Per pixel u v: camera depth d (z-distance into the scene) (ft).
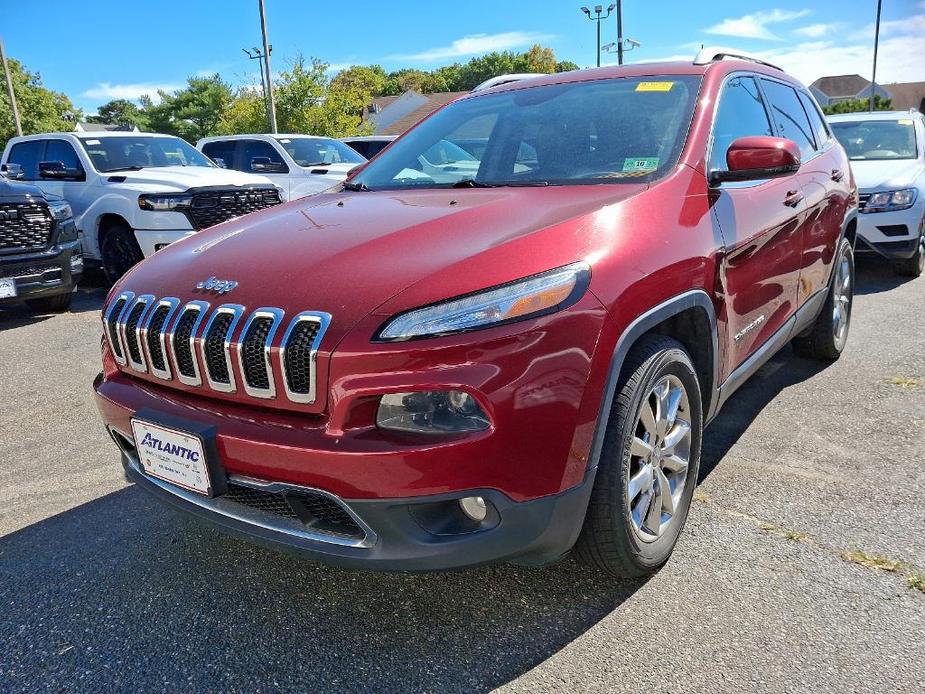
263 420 6.79
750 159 8.67
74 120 193.16
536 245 6.89
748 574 8.05
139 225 25.73
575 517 6.82
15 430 13.56
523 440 6.31
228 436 6.77
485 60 307.17
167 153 30.83
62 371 17.34
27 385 16.30
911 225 22.98
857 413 12.47
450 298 6.42
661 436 7.98
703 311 8.29
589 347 6.59
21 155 30.66
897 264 24.23
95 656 7.25
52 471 11.69
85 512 10.25
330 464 6.26
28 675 7.00
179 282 7.88
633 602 7.67
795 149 8.67
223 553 9.07
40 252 22.17
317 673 6.90
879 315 19.39
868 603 7.48
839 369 14.83
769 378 14.46
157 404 7.54
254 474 6.73
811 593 7.67
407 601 7.92
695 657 6.82
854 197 15.30
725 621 7.29
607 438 7.02
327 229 8.35
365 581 8.32
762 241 9.91
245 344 6.78
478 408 6.20
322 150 39.58
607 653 6.95
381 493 6.23
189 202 26.04
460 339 6.18
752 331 10.09
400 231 7.82
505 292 6.42
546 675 6.72
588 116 10.19
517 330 6.28
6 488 11.11
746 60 12.20
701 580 7.98
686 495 8.57
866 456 10.82
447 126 11.62
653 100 10.04
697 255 8.07
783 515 9.24
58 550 9.25
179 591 8.29
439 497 6.22
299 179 36.78
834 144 15.24
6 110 159.74
